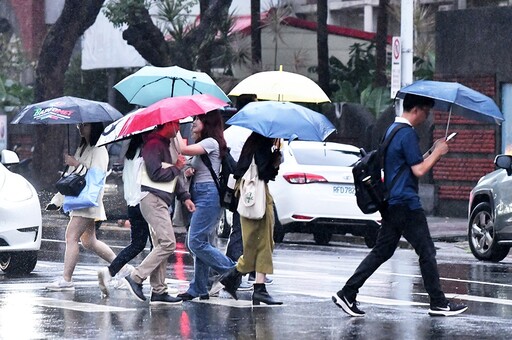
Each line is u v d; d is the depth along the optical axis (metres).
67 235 29.75
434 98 24.31
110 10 70.56
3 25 106.75
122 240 48.78
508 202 39.38
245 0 90.56
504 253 40.69
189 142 31.41
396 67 51.41
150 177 26.19
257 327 23.17
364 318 24.56
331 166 46.72
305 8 98.62
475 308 26.75
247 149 25.78
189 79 29.22
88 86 91.50
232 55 78.31
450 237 52.47
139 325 23.44
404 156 24.42
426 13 75.69
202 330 22.78
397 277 34.34
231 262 27.17
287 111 25.14
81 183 29.14
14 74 98.19
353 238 52.03
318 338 21.78
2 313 25.08
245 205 25.77
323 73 73.50
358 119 69.00
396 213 24.53
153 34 71.00
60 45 74.75
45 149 76.38
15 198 33.88
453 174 61.75
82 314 25.03
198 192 26.61
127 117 27.31
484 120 25.58
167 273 34.84
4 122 79.81
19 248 33.62
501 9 59.72
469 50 61.09
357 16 104.00
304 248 46.62
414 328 23.12
